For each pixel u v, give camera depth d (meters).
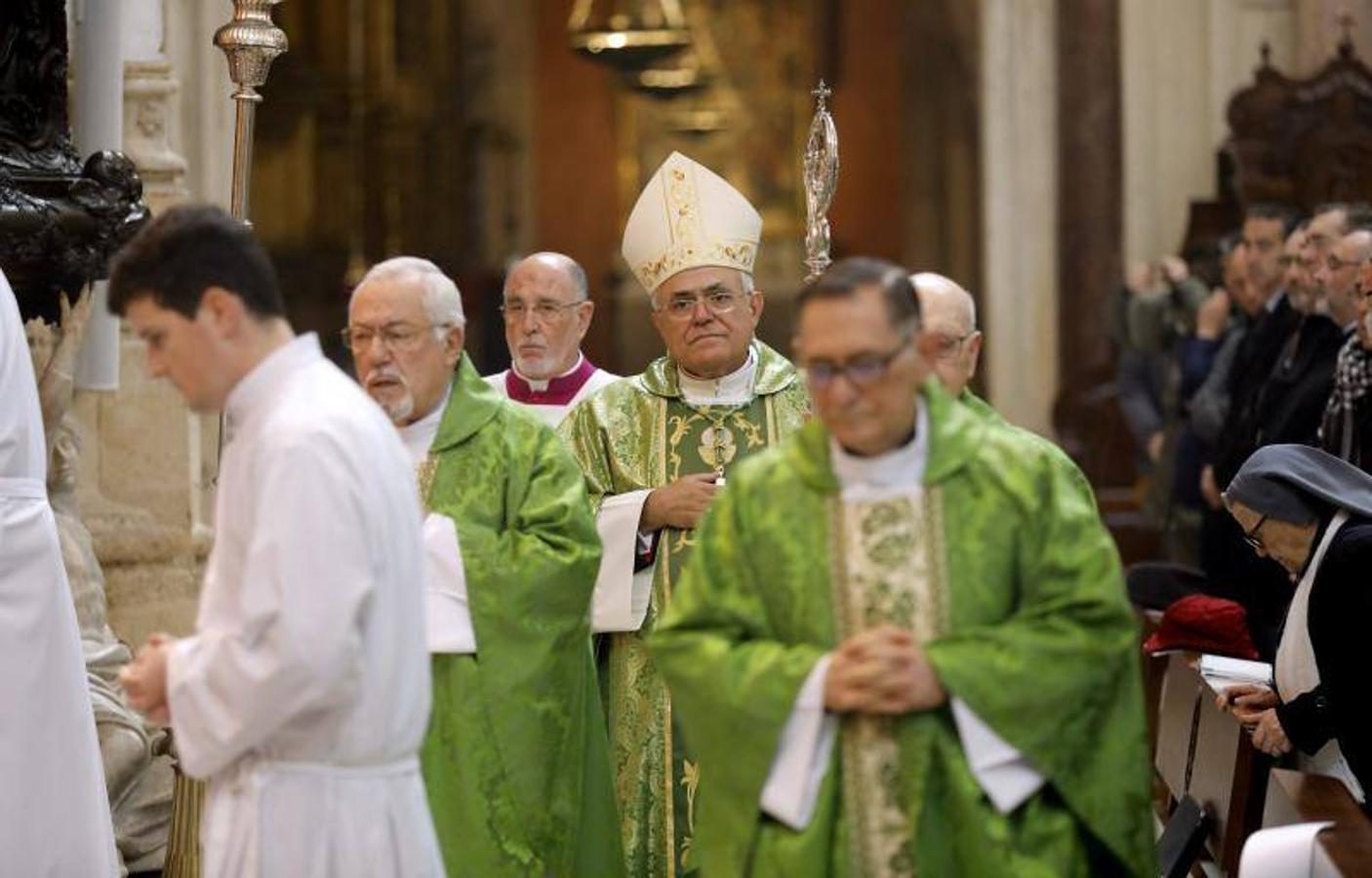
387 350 13.30
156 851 19.41
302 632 9.93
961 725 10.35
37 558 15.05
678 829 15.54
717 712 10.58
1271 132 38.69
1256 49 44.38
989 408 14.34
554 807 13.65
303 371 10.44
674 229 15.95
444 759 13.41
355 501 10.14
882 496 10.64
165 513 23.42
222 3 31.19
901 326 10.25
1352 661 14.22
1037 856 10.50
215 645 10.07
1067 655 10.35
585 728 14.09
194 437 24.16
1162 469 32.12
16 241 18.53
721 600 10.80
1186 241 39.38
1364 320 17.47
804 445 10.85
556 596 13.57
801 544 10.70
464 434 13.66
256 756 10.50
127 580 23.27
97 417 23.11
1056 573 10.52
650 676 15.67
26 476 15.04
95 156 19.42
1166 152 45.19
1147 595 22.22
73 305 19.50
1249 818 15.50
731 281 16.02
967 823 10.38
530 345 19.09
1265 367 21.42
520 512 13.67
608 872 14.27
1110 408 43.53
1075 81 45.44
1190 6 45.00
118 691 19.67
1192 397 29.73
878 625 10.55
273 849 10.39
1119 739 10.67
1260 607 20.08
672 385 16.31
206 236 10.28
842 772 10.55
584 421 16.36
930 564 10.57
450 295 13.48
